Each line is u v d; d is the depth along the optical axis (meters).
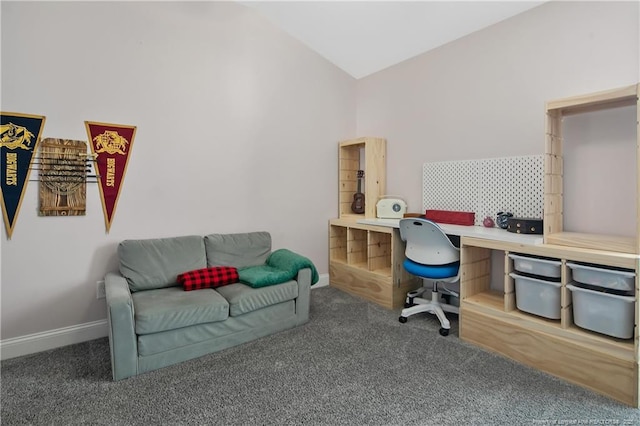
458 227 2.82
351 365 2.16
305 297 2.82
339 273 3.82
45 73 2.36
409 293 3.17
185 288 2.55
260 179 3.43
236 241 3.08
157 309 2.12
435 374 2.04
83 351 2.39
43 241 2.41
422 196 3.44
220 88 3.14
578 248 1.99
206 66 3.05
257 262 3.14
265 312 2.59
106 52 2.57
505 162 2.74
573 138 2.37
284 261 2.91
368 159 3.66
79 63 2.47
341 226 4.04
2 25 2.22
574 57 2.35
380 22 3.15
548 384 1.93
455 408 1.73
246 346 2.43
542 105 2.53
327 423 1.63
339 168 4.03
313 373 2.07
